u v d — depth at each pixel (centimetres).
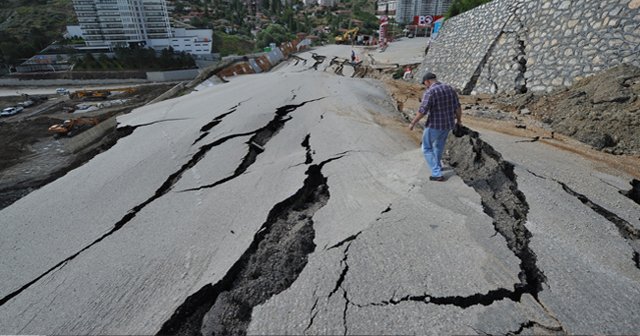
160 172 485
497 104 727
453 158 438
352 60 2322
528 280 237
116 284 268
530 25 759
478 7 970
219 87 1348
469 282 232
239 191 405
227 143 577
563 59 661
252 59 2373
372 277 242
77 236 348
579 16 644
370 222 307
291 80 1199
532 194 346
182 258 291
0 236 363
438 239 277
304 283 244
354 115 714
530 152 457
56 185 486
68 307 251
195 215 361
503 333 196
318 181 426
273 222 338
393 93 1020
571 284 229
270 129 664
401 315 211
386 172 419
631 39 548
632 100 478
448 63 1059
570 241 273
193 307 243
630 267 245
